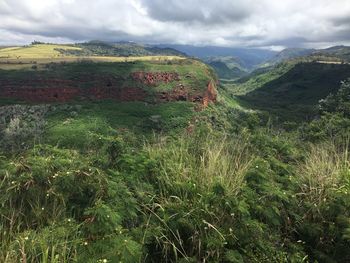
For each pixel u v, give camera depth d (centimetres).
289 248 362
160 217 345
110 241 281
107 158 448
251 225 341
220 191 361
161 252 328
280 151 608
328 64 19612
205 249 326
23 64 10694
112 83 8200
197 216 342
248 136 611
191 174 412
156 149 496
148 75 8719
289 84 17838
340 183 435
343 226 367
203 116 6281
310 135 1023
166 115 6147
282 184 442
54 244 285
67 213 332
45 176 349
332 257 362
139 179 400
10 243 285
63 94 7456
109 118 5631
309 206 399
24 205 338
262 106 10631
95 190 348
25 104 6481
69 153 425
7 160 387
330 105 2394
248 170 426
